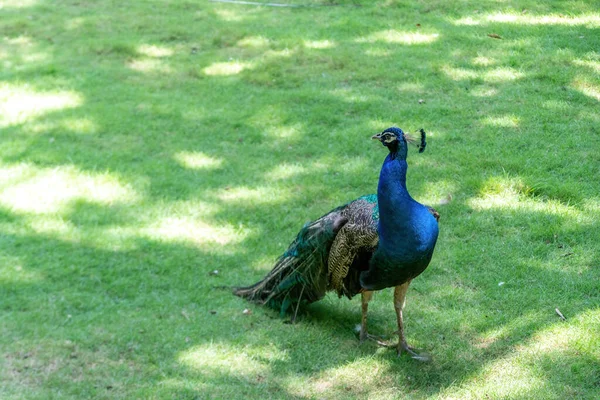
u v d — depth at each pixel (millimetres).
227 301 6230
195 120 9219
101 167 8203
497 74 10016
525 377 5254
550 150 8273
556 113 9023
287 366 5492
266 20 12219
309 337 5816
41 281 6395
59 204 7520
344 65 10469
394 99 9547
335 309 6246
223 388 5223
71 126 9070
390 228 5055
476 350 5598
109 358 5496
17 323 5848
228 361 5516
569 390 5094
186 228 7215
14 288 6281
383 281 5297
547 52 10484
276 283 6004
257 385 5285
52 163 8273
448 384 5281
